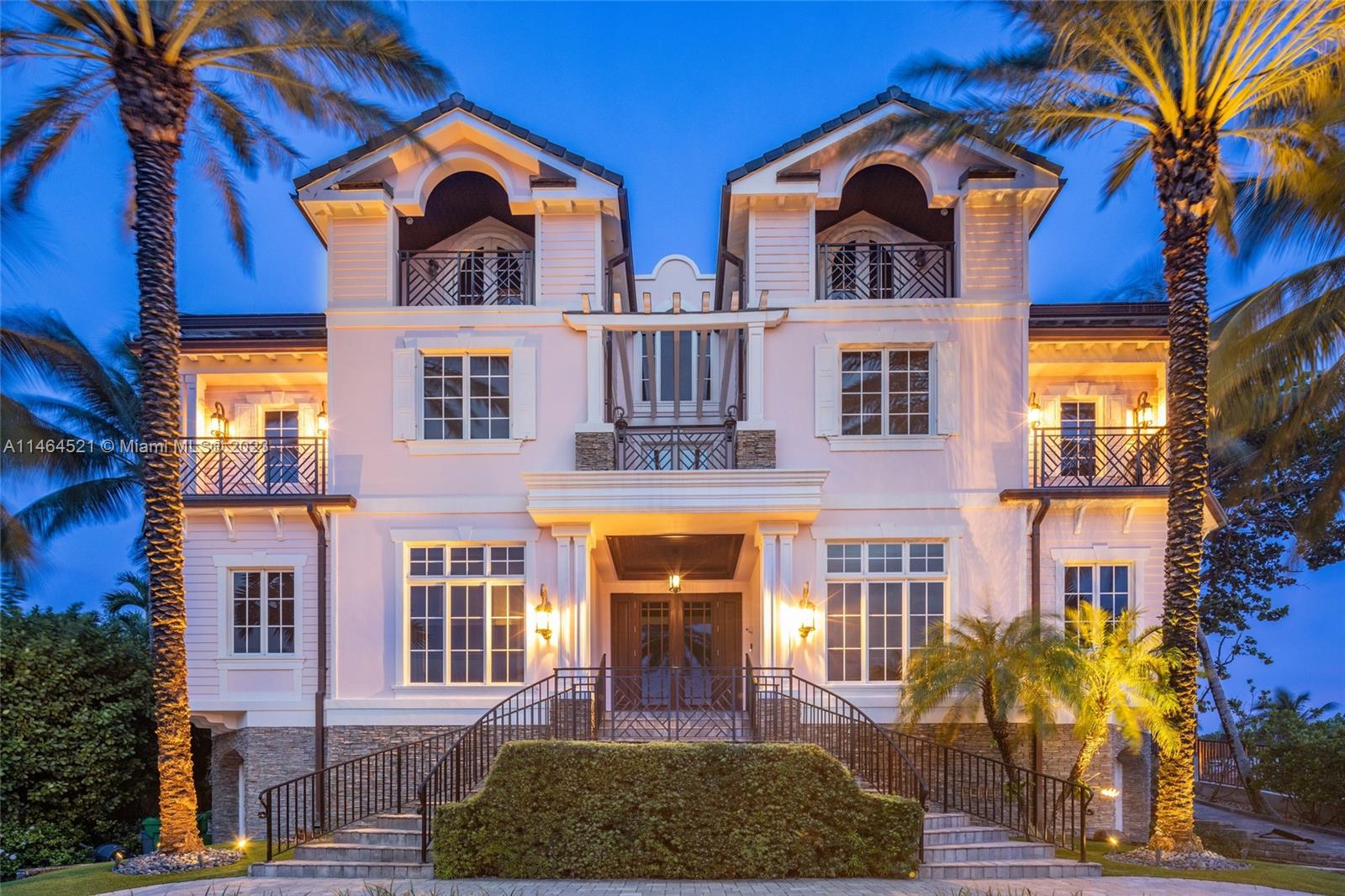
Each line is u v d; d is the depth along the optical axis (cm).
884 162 1553
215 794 1518
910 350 1516
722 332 1576
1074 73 1289
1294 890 1037
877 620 1462
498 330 1518
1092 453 1573
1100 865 1095
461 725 1432
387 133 1489
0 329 1634
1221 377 1545
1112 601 1456
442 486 1491
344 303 1520
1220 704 2088
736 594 1819
